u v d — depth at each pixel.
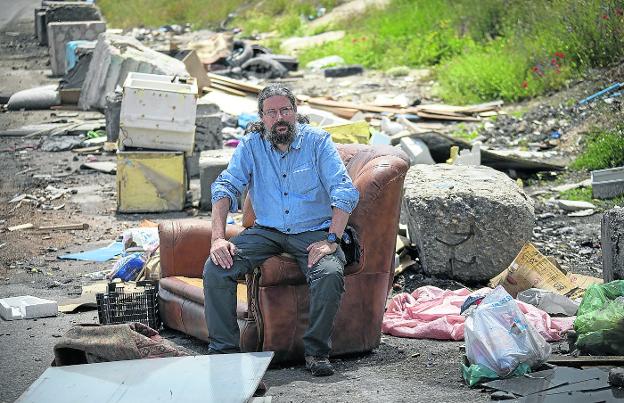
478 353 7.48
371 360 8.29
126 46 23.23
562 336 8.58
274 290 8.09
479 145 15.39
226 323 7.94
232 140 18.38
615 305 7.88
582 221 13.52
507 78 22.12
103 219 14.50
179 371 7.18
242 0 42.16
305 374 7.94
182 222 9.46
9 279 11.52
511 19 25.69
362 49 30.12
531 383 7.22
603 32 20.78
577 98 19.48
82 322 9.66
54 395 6.88
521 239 10.75
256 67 28.62
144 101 14.77
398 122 19.77
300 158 8.18
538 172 16.12
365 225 8.24
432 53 27.69
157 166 14.74
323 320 7.83
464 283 10.82
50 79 29.23
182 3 42.59
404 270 11.12
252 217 8.90
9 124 21.97
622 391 6.96
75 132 20.73
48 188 16.34
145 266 10.31
